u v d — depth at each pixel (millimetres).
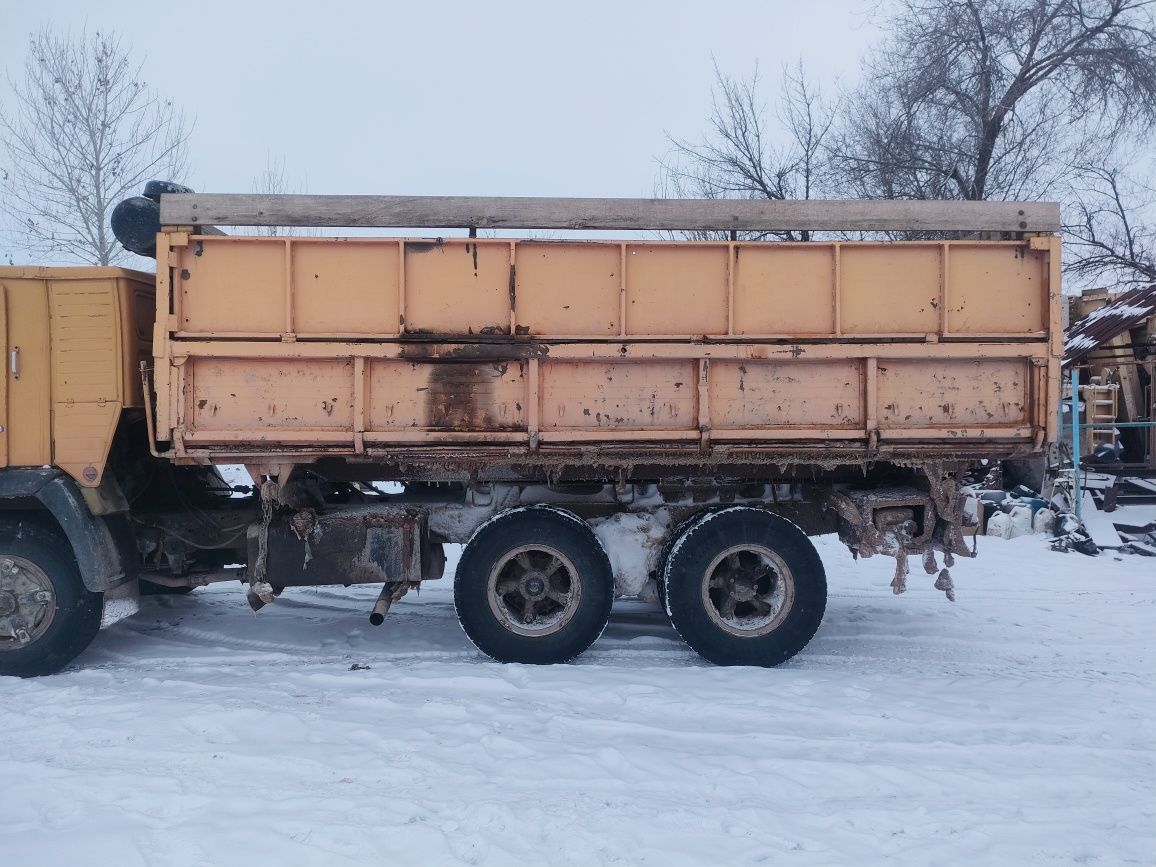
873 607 7828
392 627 7008
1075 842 3406
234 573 6277
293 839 3320
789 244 5738
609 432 5711
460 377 5688
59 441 5609
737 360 5758
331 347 5547
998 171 18484
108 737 4352
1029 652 6422
